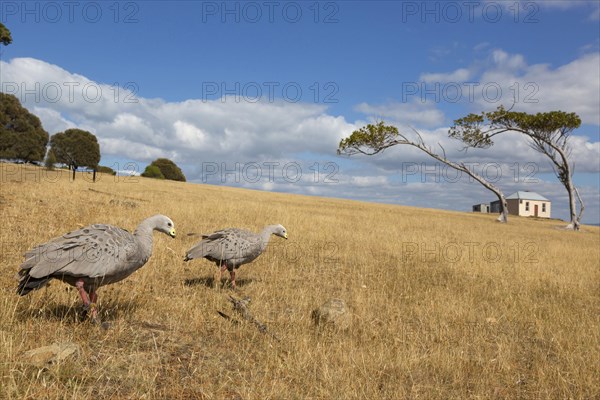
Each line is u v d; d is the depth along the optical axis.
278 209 27.17
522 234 31.92
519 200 98.31
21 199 18.00
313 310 7.88
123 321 6.27
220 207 23.73
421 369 6.17
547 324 8.58
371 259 13.98
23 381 4.31
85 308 5.75
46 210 15.88
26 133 56.69
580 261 17.88
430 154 49.47
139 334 5.99
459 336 7.65
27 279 5.50
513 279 12.88
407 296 9.92
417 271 12.78
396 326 7.74
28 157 56.53
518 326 8.53
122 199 23.31
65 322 5.90
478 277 12.88
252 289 9.23
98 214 16.48
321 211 34.03
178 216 18.58
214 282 9.20
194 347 5.90
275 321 7.39
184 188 52.62
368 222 27.00
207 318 7.03
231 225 17.77
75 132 54.31
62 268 5.49
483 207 105.44
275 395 4.87
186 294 8.15
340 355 6.15
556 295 11.32
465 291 10.85
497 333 8.04
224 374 5.27
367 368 5.89
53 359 4.76
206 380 5.04
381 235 20.14
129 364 5.09
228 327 6.68
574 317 9.14
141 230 6.45
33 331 5.53
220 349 5.96
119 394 4.48
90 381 4.62
